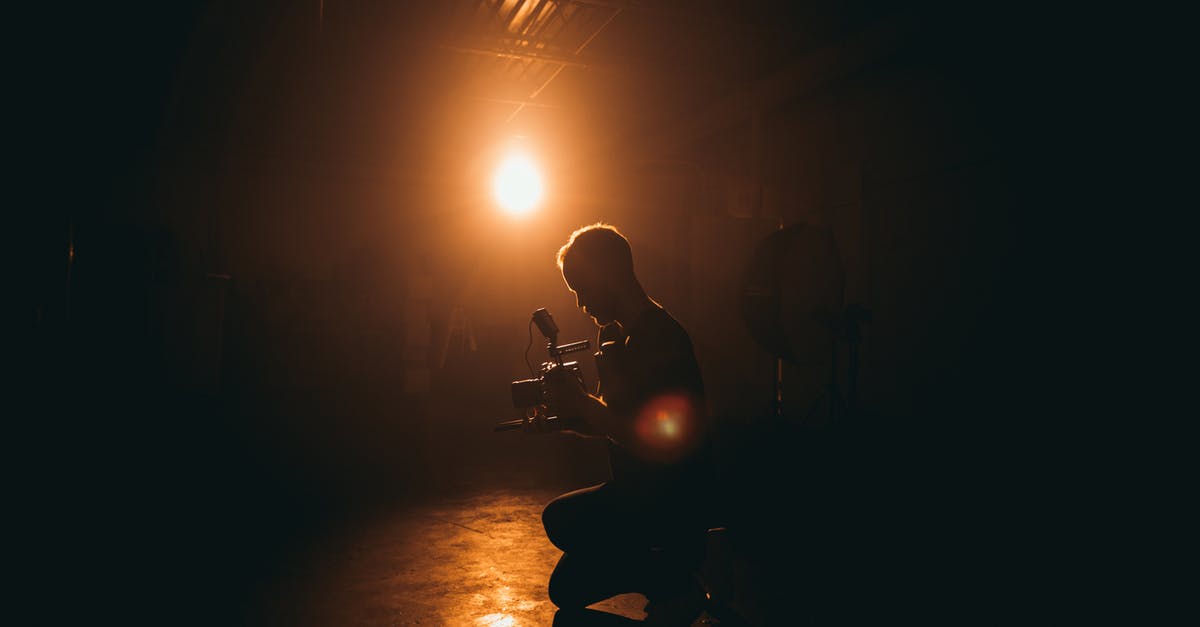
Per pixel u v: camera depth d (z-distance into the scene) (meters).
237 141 11.43
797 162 8.32
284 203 12.55
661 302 8.93
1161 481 4.35
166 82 7.60
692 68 8.00
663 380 2.03
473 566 3.21
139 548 3.38
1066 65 5.35
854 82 7.44
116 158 11.18
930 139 6.57
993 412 5.90
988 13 5.92
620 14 6.64
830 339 4.99
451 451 6.14
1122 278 4.95
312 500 4.39
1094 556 3.24
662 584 2.13
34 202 6.63
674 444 2.05
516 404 2.26
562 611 2.32
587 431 2.30
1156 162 4.75
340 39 6.83
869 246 7.26
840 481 4.71
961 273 6.24
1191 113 4.55
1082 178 5.24
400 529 3.80
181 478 4.84
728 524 3.82
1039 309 5.55
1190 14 4.55
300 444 6.35
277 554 3.36
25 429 6.35
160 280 10.14
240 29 6.10
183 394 9.09
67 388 7.29
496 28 6.91
